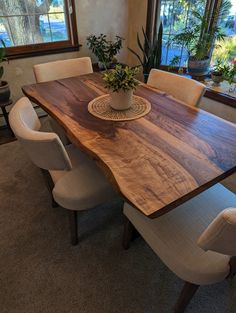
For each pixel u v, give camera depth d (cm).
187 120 124
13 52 246
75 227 134
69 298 118
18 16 238
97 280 125
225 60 252
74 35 275
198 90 144
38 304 116
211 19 240
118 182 84
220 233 66
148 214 72
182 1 256
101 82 174
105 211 164
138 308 114
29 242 144
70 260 134
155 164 92
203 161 94
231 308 114
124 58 336
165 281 125
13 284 123
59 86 167
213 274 87
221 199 113
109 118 125
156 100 146
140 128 117
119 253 138
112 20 296
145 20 290
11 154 219
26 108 123
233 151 100
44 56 265
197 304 115
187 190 80
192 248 93
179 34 254
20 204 168
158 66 275
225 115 241
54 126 178
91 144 105
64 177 126
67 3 255
